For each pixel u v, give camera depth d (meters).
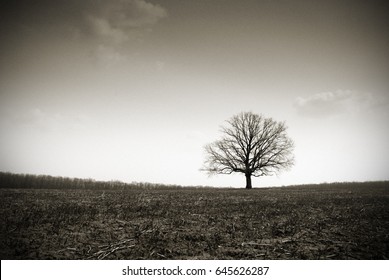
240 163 46.69
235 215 11.96
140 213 11.93
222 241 8.02
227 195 23.28
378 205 14.95
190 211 12.83
